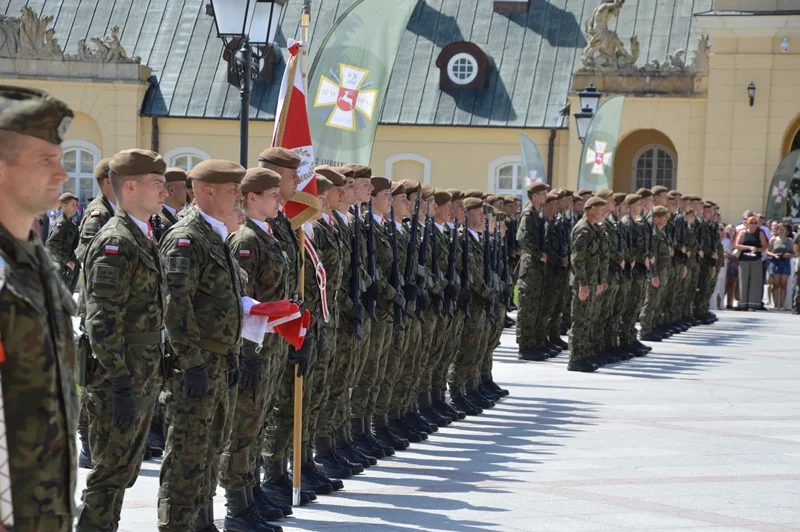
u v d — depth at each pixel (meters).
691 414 25.80
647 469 19.89
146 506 16.45
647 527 15.95
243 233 15.05
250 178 15.20
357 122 20.94
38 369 8.09
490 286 25.89
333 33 20.42
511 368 33.19
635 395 28.47
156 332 12.62
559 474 19.41
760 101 67.56
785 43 66.62
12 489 8.10
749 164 67.88
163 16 79.44
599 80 69.75
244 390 14.78
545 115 72.75
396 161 74.50
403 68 75.88
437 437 22.81
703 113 68.75
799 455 21.33
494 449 21.61
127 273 12.29
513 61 75.38
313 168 17.27
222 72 76.19
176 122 74.75
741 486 18.67
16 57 73.00
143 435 12.63
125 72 73.56
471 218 25.31
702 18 67.75
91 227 18.78
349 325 18.88
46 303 8.22
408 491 18.02
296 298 16.02
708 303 49.50
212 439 13.78
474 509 16.83
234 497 15.22
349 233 18.94
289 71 17.52
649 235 38.88
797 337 43.25
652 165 72.31
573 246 32.06
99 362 12.29
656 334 41.75
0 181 8.12
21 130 8.08
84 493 12.55
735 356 37.09
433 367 23.88
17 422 8.08
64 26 79.94
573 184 70.62
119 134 73.75
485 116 73.25
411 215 22.47
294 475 16.91
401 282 20.92
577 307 32.34
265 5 24.75
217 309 13.42
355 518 16.20
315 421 17.92
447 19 77.56
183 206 22.09
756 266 55.53
